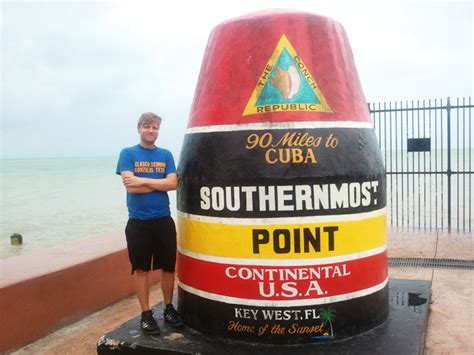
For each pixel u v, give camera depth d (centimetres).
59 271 474
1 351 415
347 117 374
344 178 362
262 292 358
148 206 395
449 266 675
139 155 398
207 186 374
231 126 369
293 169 354
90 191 3055
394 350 350
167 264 410
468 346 412
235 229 362
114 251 554
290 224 353
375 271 384
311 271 355
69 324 487
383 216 397
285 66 364
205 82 396
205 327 385
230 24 387
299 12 378
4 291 418
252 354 349
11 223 1617
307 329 358
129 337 386
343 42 396
